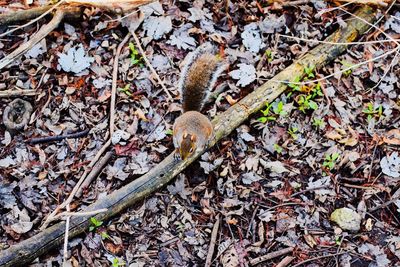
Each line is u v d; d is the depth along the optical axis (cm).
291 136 306
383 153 305
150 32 316
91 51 312
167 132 303
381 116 310
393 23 325
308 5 326
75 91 307
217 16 323
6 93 302
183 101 302
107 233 289
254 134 306
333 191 299
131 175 296
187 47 316
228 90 311
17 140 299
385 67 318
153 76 310
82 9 314
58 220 287
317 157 304
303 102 309
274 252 290
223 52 316
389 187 300
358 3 323
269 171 301
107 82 309
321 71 317
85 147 300
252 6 325
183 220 293
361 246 291
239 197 297
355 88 314
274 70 315
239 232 293
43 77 307
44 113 303
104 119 304
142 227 291
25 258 281
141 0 311
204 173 299
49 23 307
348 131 308
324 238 293
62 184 295
